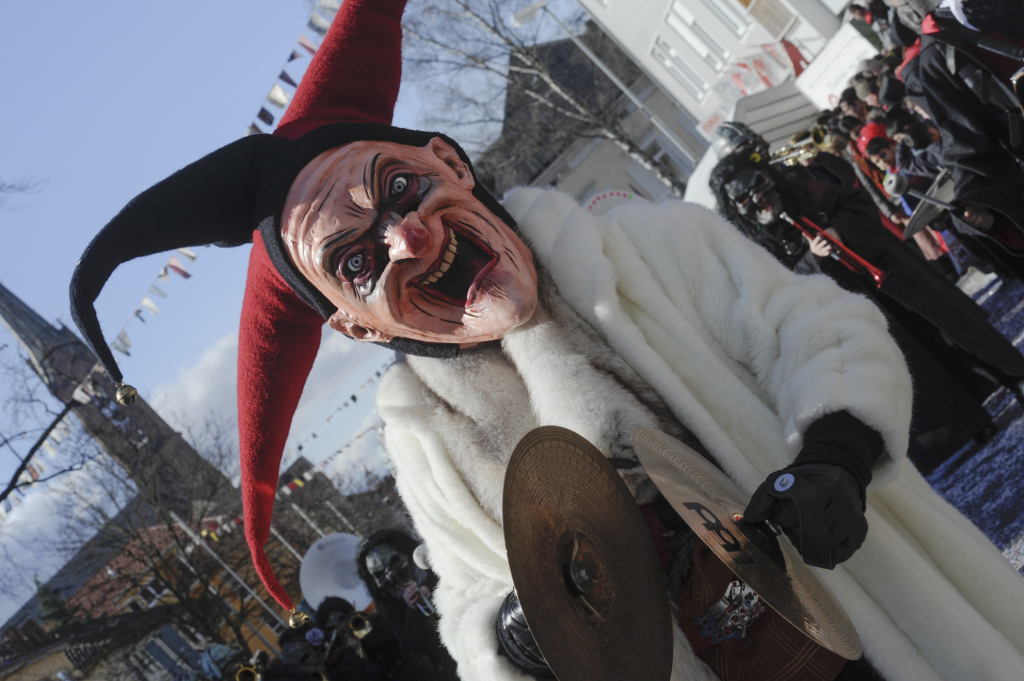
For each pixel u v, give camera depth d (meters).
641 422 1.82
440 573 2.24
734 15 13.83
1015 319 6.20
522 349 1.94
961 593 1.78
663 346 1.91
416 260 1.89
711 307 1.94
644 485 1.82
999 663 1.62
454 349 2.02
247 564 25.78
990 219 4.85
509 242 1.96
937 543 1.80
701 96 18.30
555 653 1.63
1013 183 4.59
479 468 2.02
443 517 2.16
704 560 1.77
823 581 1.71
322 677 4.28
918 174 7.00
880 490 1.82
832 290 1.90
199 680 3.97
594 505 1.68
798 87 12.30
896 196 7.60
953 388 4.23
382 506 30.55
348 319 2.06
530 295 1.91
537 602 1.63
